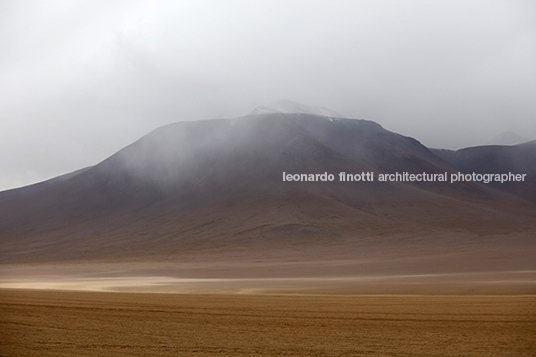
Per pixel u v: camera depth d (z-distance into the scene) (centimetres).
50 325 1811
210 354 1370
